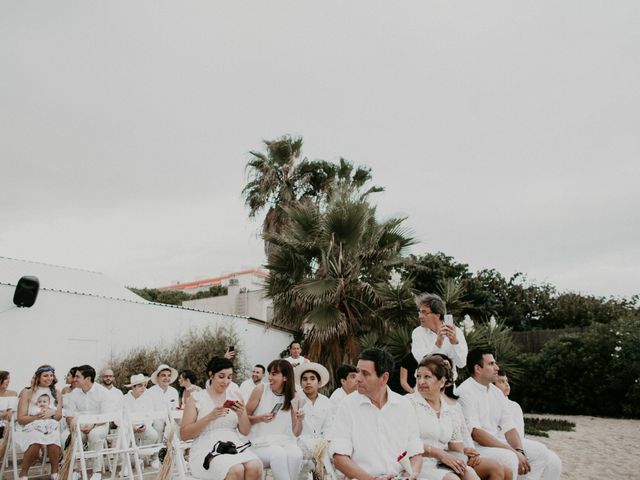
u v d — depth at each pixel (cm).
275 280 1423
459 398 474
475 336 1166
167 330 1490
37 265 1673
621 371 1366
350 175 2005
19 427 703
